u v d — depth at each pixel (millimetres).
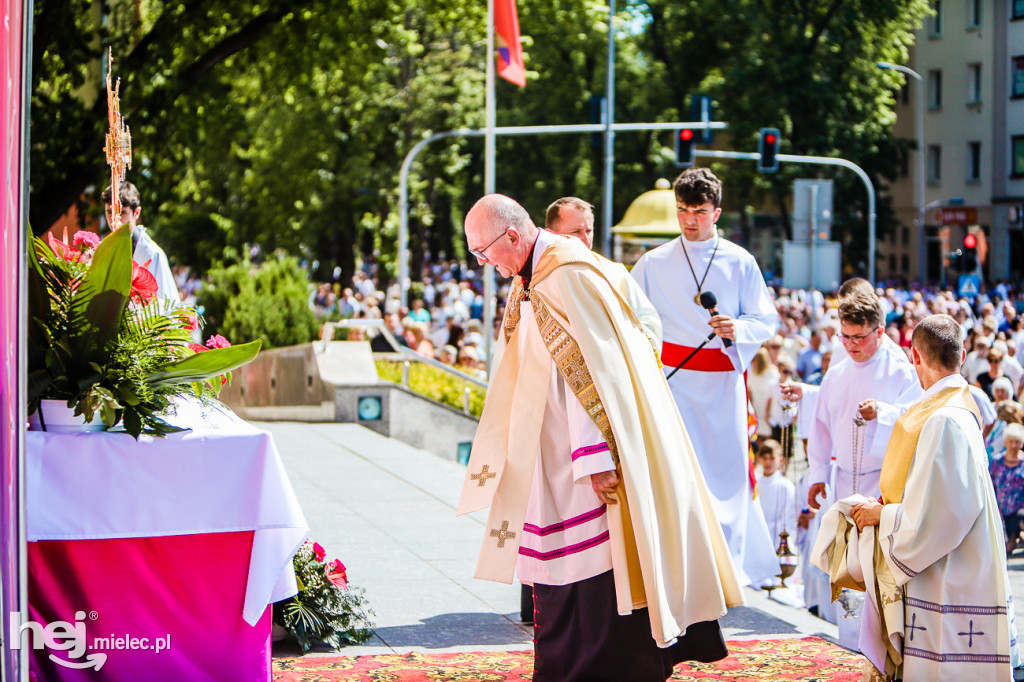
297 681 4504
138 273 4102
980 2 48344
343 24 18828
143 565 3930
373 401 14758
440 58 35594
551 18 24906
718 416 5719
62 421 3898
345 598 5168
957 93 49688
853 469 5945
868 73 40688
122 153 4902
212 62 17734
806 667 4887
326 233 39094
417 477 10078
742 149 39844
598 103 22641
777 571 5988
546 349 4172
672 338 5758
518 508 4219
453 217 49594
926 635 4133
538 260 4223
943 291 33031
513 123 40656
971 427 4094
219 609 3994
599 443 3988
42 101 15180
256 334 18281
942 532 4035
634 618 4094
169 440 3912
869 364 5902
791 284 19922
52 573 3865
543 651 4273
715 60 41250
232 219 36406
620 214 42500
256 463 3977
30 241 3871
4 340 3275
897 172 43969
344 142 36750
